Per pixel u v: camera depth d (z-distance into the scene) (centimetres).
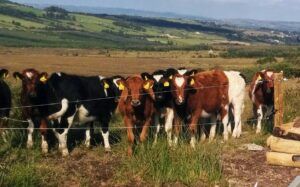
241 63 8262
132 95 987
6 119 1098
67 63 8062
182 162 894
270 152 1001
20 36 17525
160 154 909
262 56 11056
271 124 1319
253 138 1217
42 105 1000
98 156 1019
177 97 1063
